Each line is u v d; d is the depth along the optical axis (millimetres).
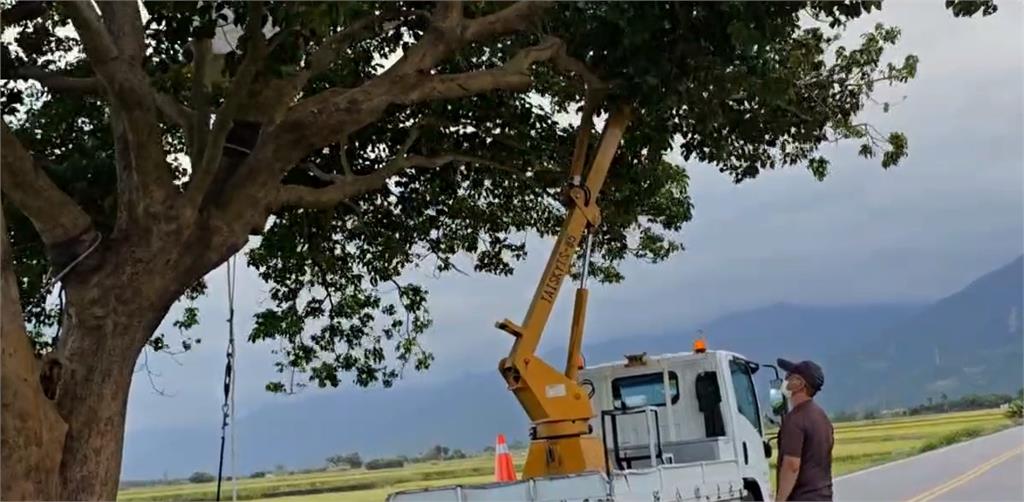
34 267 10758
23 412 7105
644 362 11883
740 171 13141
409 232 13461
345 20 8383
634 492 8406
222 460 9461
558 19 10180
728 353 11906
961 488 24156
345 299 13695
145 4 8172
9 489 6984
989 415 103375
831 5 10062
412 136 11211
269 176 8523
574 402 9445
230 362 9555
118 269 7980
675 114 11695
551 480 8141
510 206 13922
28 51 11039
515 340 9570
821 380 8062
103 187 9688
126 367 8008
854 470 32781
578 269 11586
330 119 8641
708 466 10148
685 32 9555
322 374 13562
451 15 9148
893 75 12648
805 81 12273
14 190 7648
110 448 7871
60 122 11227
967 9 10281
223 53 9695
